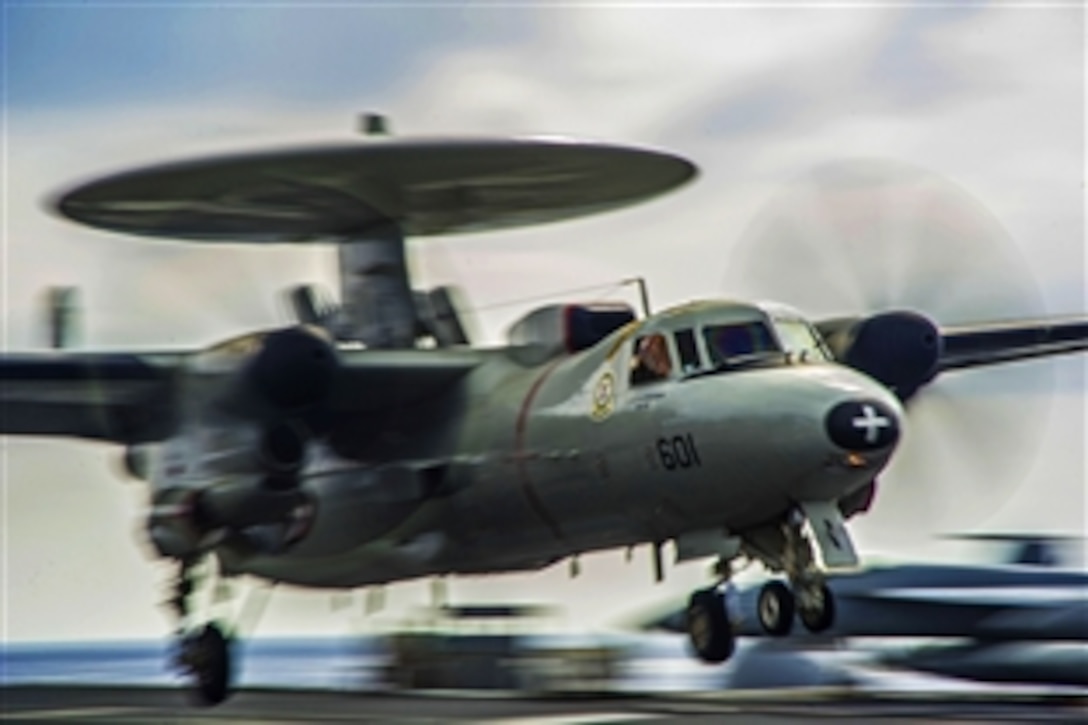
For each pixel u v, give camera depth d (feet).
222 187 248.11
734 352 221.66
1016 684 372.58
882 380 252.21
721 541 226.79
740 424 211.41
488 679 289.12
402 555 266.36
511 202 270.87
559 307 252.62
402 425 262.67
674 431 219.82
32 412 254.68
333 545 263.29
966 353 293.64
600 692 282.56
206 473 242.58
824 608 216.95
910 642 404.36
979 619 396.37
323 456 259.80
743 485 214.28
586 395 235.81
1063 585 417.90
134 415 255.29
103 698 295.69
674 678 380.37
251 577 277.03
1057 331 295.28
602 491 233.76
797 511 216.33
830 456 204.85
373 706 245.04
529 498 245.86
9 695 306.55
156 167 237.86
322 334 240.94
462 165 254.27
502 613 288.92
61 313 253.24
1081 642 389.19
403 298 273.33
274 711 242.37
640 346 229.86
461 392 260.21
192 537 243.81
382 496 256.11
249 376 236.84
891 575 417.69
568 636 290.56
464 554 263.90
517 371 255.70
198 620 261.44
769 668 374.02
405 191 260.42
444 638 292.40
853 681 386.32
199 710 256.73
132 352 251.19
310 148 240.32
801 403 207.31
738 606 368.89
